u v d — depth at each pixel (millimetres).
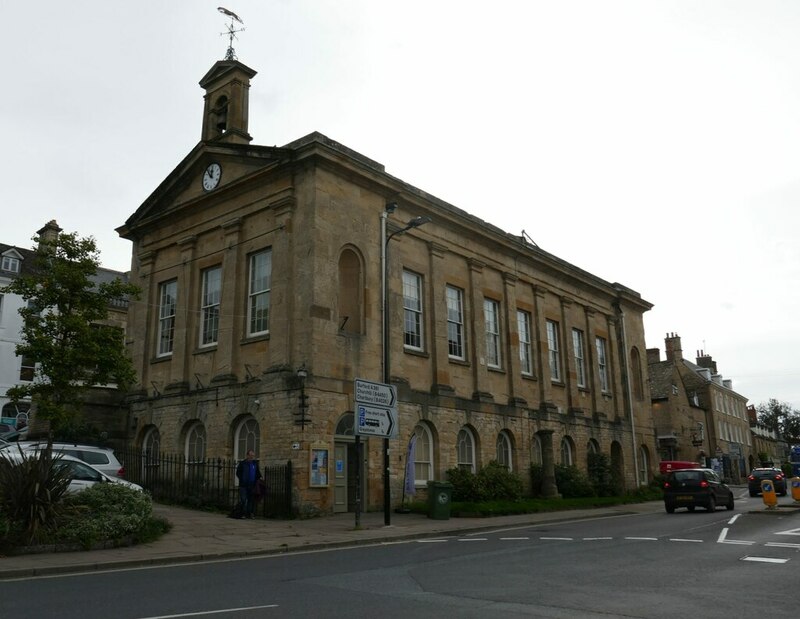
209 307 25297
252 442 22156
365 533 16266
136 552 12680
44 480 13125
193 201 25859
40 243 18734
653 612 7559
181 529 16172
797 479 26109
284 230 22562
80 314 17969
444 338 26406
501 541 15281
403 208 25625
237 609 7715
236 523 17812
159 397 25516
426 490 24297
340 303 22828
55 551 12523
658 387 59250
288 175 23000
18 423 39000
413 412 24125
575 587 9141
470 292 28469
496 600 8273
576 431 33500
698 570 10484
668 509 25266
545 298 33781
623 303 40719
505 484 25422
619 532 17125
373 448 22562
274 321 22156
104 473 18766
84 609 7809
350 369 22078
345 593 8766
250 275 23969
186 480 22438
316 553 13398
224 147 24891
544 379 32031
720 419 67062
